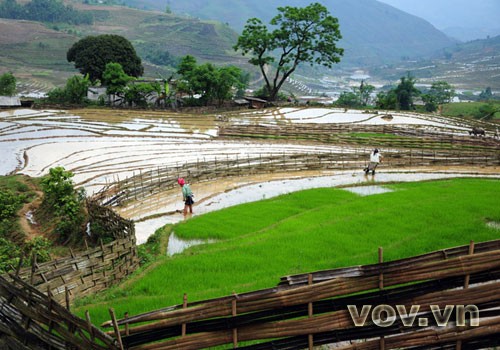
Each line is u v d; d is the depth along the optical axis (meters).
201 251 16.20
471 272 7.50
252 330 7.73
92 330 7.84
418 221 18.08
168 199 25.69
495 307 7.90
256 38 70.00
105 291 13.33
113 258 14.07
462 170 32.62
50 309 8.55
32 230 22.97
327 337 7.74
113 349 7.61
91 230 20.02
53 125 49.53
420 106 86.38
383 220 18.41
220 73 69.00
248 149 39.31
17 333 9.27
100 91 71.19
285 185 28.61
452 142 41.06
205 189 27.69
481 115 69.38
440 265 7.54
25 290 8.97
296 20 69.25
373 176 30.69
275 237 16.94
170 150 38.66
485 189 25.06
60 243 21.42
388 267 7.60
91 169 32.69
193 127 49.97
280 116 59.22
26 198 26.80
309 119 56.78
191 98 70.06
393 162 33.66
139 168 32.72
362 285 7.62
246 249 15.82
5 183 28.70
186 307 7.84
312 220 19.64
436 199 21.61
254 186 28.38
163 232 19.42
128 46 75.75
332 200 24.09
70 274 12.76
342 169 32.69
